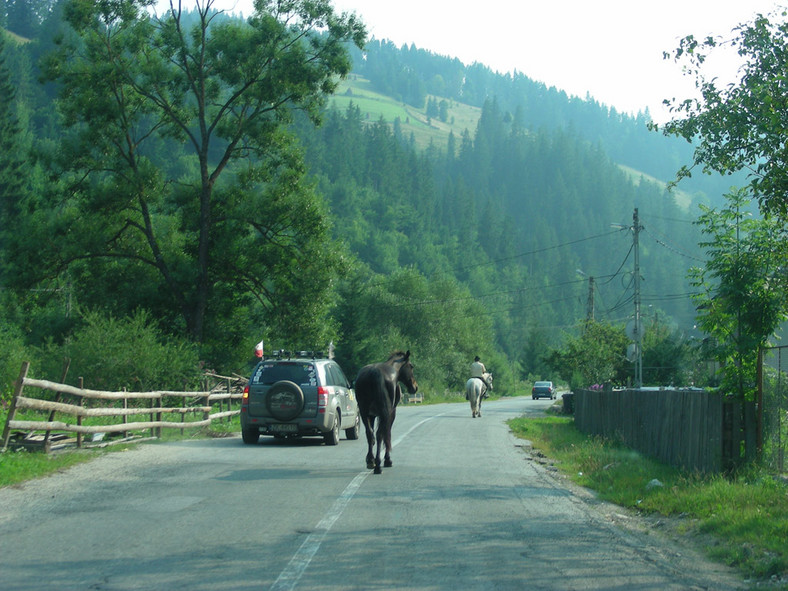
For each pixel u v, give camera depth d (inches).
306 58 1289.4
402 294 3280.0
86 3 1202.6
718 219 491.8
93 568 247.1
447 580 244.4
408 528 319.3
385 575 247.3
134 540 286.7
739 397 472.7
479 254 6451.8
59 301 1344.7
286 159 1328.7
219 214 1350.9
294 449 631.8
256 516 335.6
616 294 6215.6
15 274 1256.8
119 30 1254.9
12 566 247.6
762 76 389.1
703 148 414.0
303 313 1334.9
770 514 345.7
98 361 804.0
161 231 1378.0
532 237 7642.7
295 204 1317.7
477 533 316.2
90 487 403.9
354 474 478.6
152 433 687.1
